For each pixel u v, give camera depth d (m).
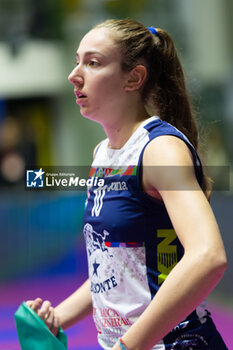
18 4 27.11
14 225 13.08
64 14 26.84
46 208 13.23
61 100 29.08
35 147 27.88
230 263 10.79
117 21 3.21
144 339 2.57
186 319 2.93
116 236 2.96
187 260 2.54
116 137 3.23
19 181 24.47
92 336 8.86
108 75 3.11
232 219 10.72
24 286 12.43
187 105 3.55
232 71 25.89
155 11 26.78
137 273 2.94
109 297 3.03
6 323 9.83
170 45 3.42
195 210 2.62
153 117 3.07
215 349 2.99
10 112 28.34
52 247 13.19
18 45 27.61
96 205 3.10
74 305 3.51
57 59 28.12
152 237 2.94
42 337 3.07
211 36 27.25
